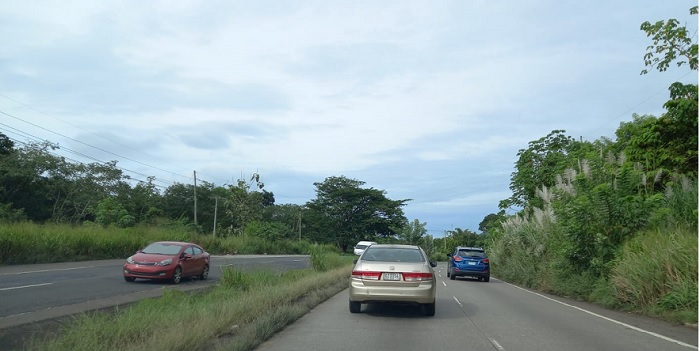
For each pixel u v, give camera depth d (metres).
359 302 12.11
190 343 7.83
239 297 12.64
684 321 11.25
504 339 9.46
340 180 85.88
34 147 50.84
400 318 11.88
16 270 21.00
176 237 40.34
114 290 16.45
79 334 7.66
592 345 8.95
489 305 14.77
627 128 23.62
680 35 16.75
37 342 7.96
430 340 9.30
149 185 70.88
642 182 18.09
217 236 54.00
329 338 9.38
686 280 12.00
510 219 30.66
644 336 9.82
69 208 53.25
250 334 8.88
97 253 29.91
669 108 18.23
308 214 85.12
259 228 57.97
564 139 34.69
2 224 27.45
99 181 58.31
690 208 15.63
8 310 11.86
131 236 33.75
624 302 13.92
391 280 11.73
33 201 49.00
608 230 16.62
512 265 26.25
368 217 82.25
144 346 7.25
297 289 15.34
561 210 19.48
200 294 15.07
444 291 19.17
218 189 83.31
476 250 26.83
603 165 20.20
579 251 17.23
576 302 16.00
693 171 18.48
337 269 25.38
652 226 16.00
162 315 9.42
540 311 13.52
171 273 19.05
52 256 26.30
